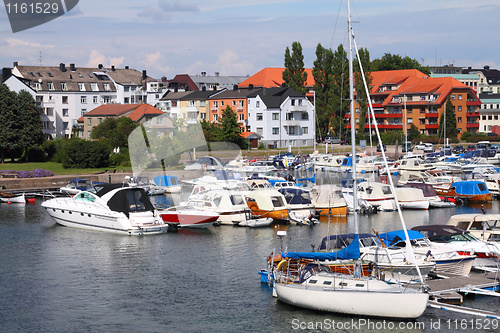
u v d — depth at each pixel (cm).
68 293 3153
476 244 3522
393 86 15575
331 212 5247
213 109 14975
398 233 3459
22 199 6500
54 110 14850
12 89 14300
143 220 4506
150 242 4266
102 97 16062
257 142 12838
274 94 13875
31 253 3984
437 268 3198
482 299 2978
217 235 4494
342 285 2792
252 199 5016
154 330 2672
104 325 2728
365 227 4819
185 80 18788
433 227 3641
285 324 2705
